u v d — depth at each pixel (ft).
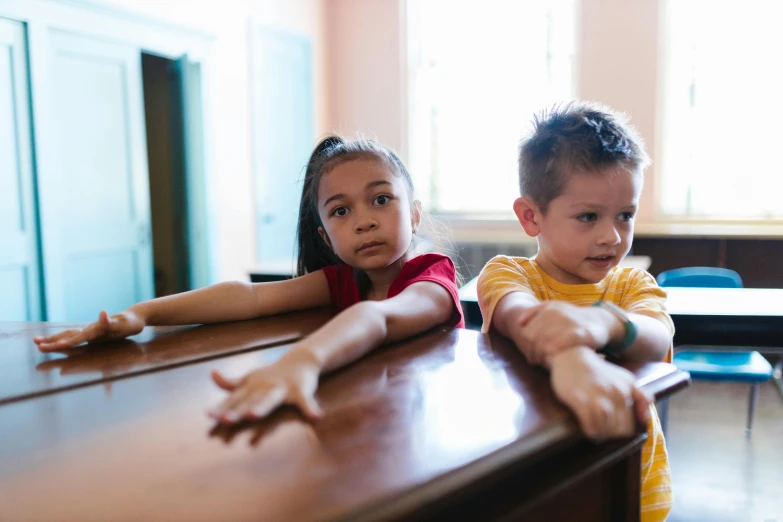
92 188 12.16
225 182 15.10
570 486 1.81
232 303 3.36
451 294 3.17
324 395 1.99
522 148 3.49
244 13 15.47
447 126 17.95
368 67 18.44
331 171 3.44
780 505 7.40
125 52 12.59
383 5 18.10
